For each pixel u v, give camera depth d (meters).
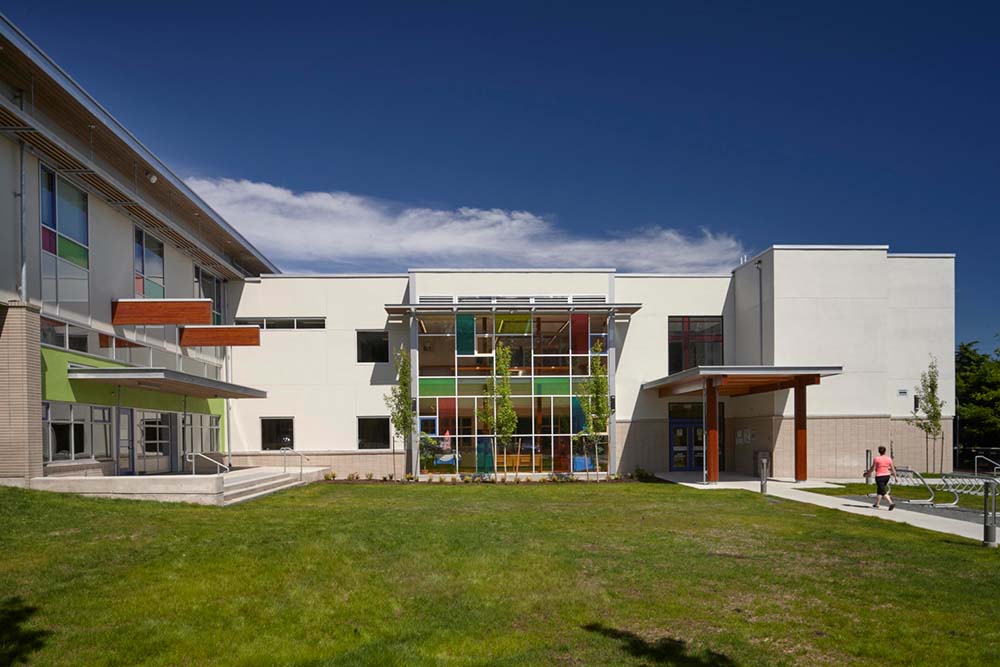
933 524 14.91
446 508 17.02
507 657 6.84
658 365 30.09
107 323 19.98
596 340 29.42
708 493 21.19
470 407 28.50
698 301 30.41
